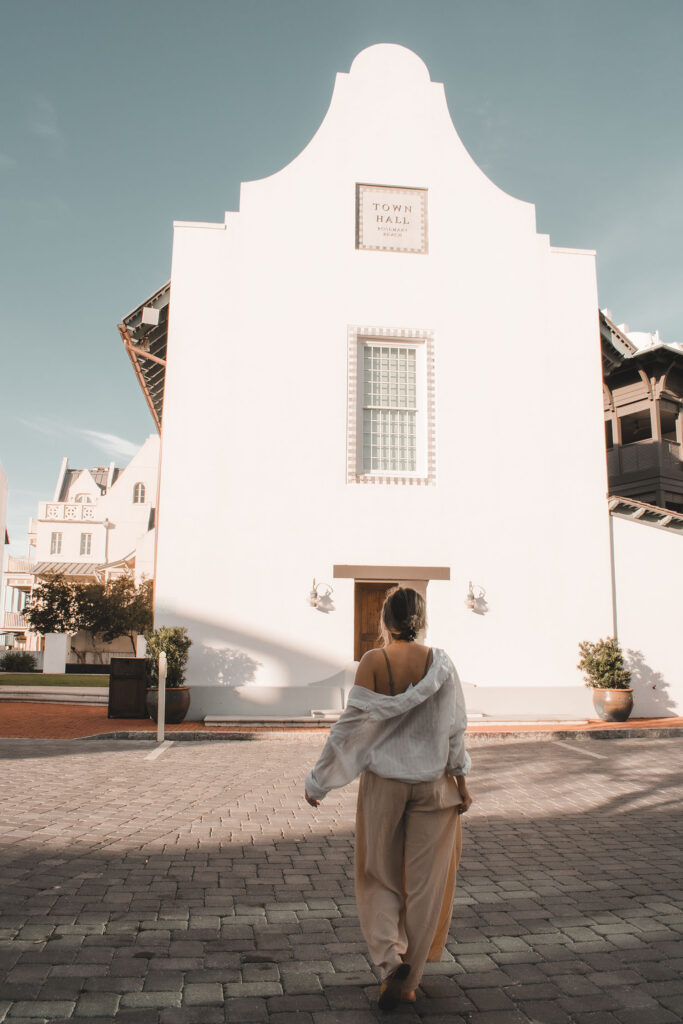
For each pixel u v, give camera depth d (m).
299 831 6.09
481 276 14.60
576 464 14.36
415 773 3.10
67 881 4.71
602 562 14.13
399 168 14.66
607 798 7.58
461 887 4.85
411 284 14.36
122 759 9.45
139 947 3.72
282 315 13.91
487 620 13.62
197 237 14.00
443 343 14.27
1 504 30.64
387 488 13.69
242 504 13.29
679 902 4.56
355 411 13.85
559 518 14.13
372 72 14.91
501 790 7.95
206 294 13.84
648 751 10.62
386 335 14.12
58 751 10.04
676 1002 3.22
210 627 12.92
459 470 13.95
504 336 14.49
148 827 6.11
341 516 13.48
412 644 3.33
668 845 5.90
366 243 14.34
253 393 13.62
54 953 3.61
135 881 4.76
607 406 23.19
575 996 3.27
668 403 21.97
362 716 3.14
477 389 14.25
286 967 3.53
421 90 14.98
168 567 13.01
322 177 14.41
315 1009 3.11
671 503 21.12
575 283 14.91
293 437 13.59
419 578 13.52
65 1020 2.96
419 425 14.14
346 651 13.13
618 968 3.58
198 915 4.19
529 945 3.86
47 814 6.42
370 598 14.59
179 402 13.45
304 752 10.32
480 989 3.33
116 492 46.44
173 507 13.16
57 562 45.16
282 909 4.32
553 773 8.90
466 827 6.45
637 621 14.18
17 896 4.39
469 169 14.88
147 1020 2.97
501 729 12.17
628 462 22.19
